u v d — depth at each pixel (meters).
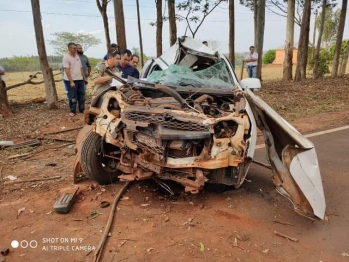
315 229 3.47
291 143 3.64
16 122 8.09
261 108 3.89
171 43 14.37
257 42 15.80
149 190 4.29
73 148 6.05
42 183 4.48
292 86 15.31
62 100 11.97
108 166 4.41
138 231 3.33
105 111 4.11
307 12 18.00
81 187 4.36
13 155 5.64
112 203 3.92
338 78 19.34
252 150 3.92
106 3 15.45
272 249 3.08
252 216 3.70
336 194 4.32
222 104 4.41
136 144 3.72
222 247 3.09
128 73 6.83
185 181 3.68
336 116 9.21
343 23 19.62
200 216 3.66
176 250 3.02
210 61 5.83
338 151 6.07
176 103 4.03
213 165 3.59
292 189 3.49
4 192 4.20
